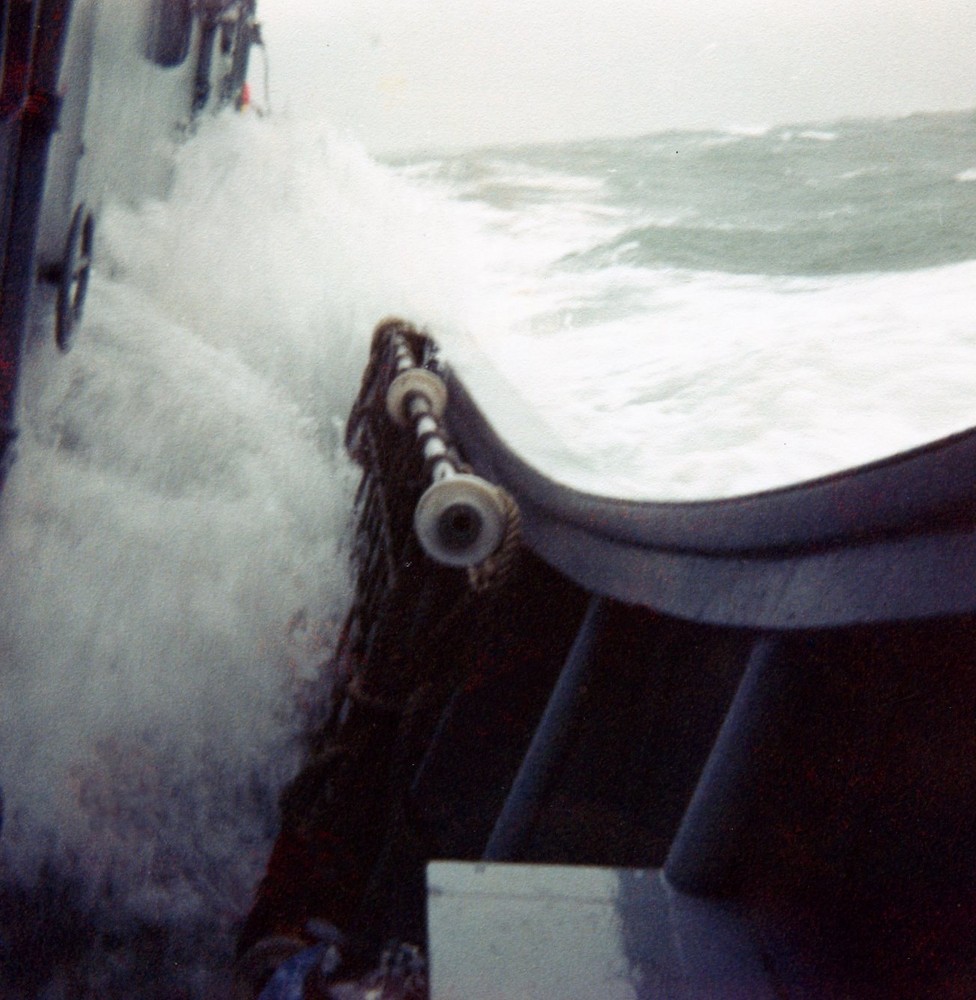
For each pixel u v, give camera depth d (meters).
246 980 2.30
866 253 13.14
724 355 7.66
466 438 4.50
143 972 2.82
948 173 21.50
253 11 7.95
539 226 15.96
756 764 1.92
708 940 1.84
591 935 1.84
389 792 2.35
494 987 1.71
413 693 2.30
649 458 5.53
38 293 3.23
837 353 7.55
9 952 2.75
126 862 3.00
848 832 1.78
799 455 5.59
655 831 2.37
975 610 1.32
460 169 25.27
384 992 2.16
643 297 10.71
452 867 2.02
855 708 1.79
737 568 2.01
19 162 2.40
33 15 2.21
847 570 1.62
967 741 1.52
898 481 1.44
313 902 2.33
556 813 2.63
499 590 2.20
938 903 1.55
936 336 7.79
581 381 7.06
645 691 2.53
